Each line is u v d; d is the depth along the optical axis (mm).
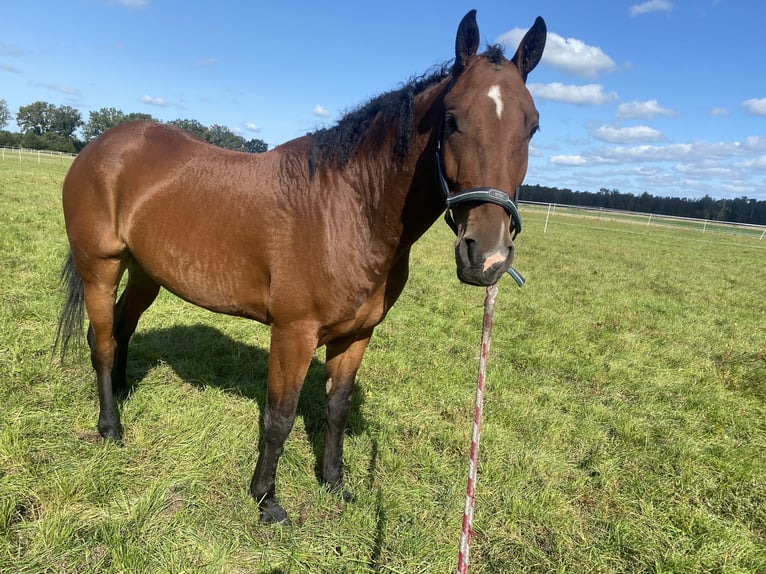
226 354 4359
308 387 3943
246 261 2312
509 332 6078
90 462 2568
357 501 2646
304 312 2213
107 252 2674
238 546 2244
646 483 3160
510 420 3766
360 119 2193
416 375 4383
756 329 7367
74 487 2373
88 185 2654
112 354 2879
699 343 6379
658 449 3605
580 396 4449
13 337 3873
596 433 3717
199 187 2402
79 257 2748
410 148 2031
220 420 3197
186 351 4219
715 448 3688
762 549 2656
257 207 2256
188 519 2332
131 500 2406
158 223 2490
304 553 2240
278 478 2764
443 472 2977
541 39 1934
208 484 2611
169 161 2535
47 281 5387
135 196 2541
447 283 8391
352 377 2656
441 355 4934
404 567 2270
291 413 2354
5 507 2174
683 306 8578
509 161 1650
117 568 2033
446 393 4102
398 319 6027
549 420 3830
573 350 5656
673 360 5637
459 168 1690
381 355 4680
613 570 2439
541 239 18703
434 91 2023
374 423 3480
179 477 2607
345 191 2154
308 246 2148
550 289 8945
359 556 2303
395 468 2979
